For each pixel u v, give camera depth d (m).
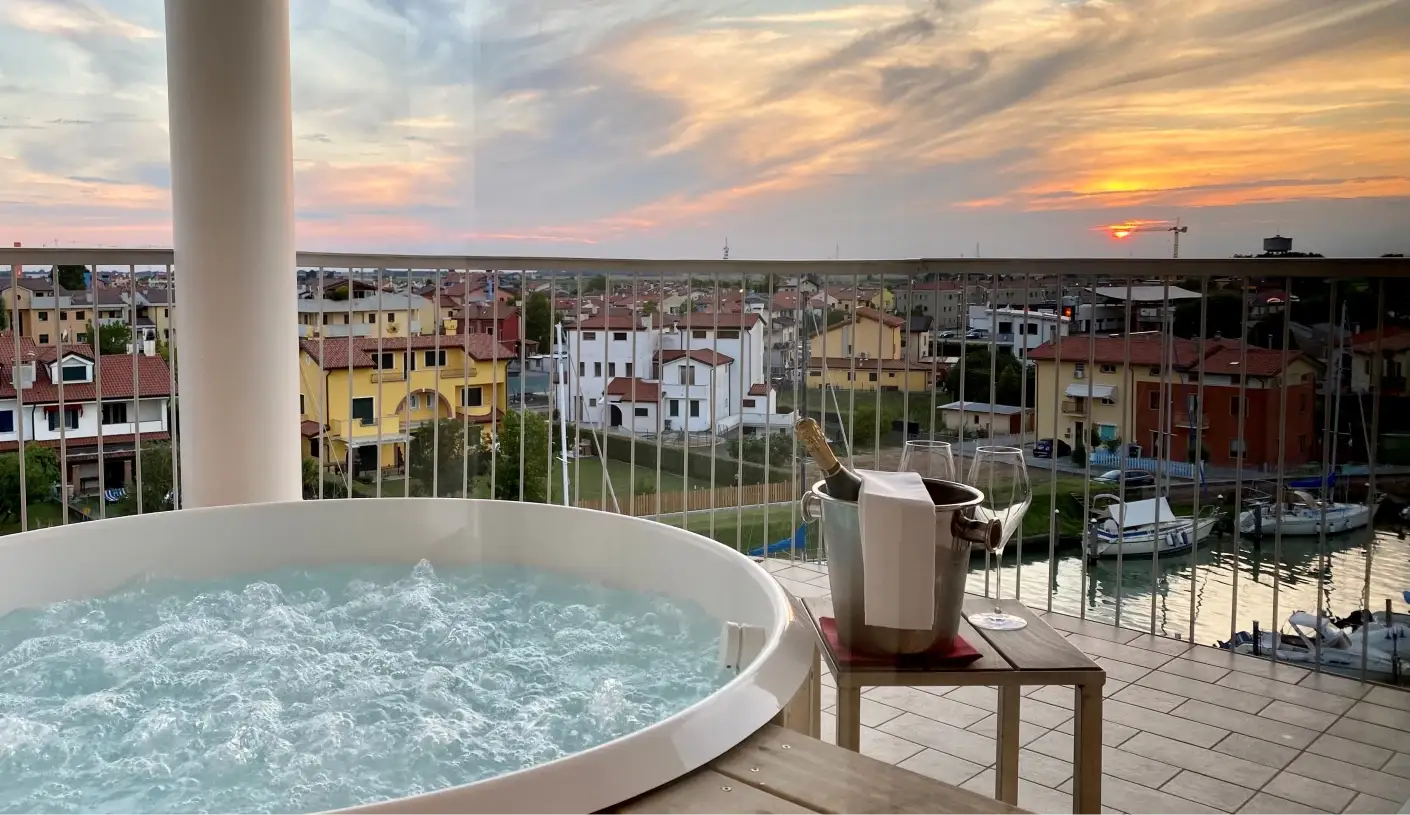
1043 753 1.24
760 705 1.20
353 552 2.35
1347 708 1.19
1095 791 1.19
